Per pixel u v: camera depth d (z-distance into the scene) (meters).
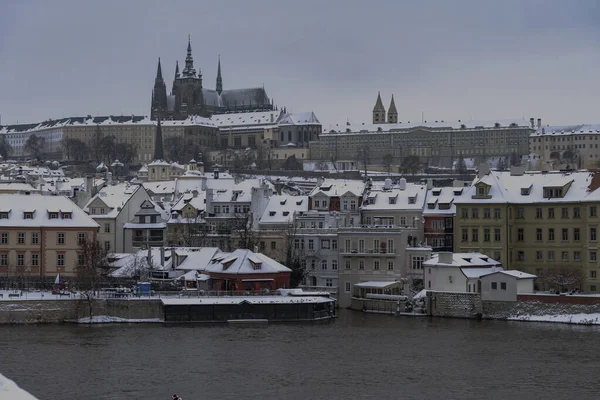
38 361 188.75
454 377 177.75
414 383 173.75
